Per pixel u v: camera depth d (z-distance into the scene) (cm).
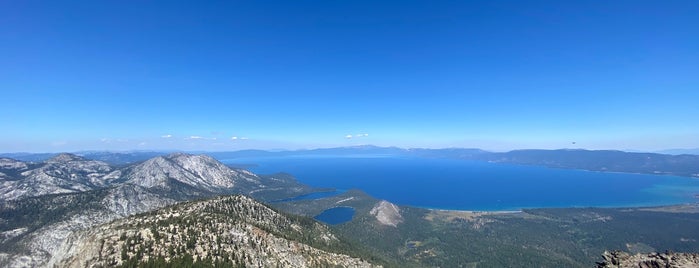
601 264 8331
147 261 17950
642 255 8050
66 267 19275
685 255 7456
